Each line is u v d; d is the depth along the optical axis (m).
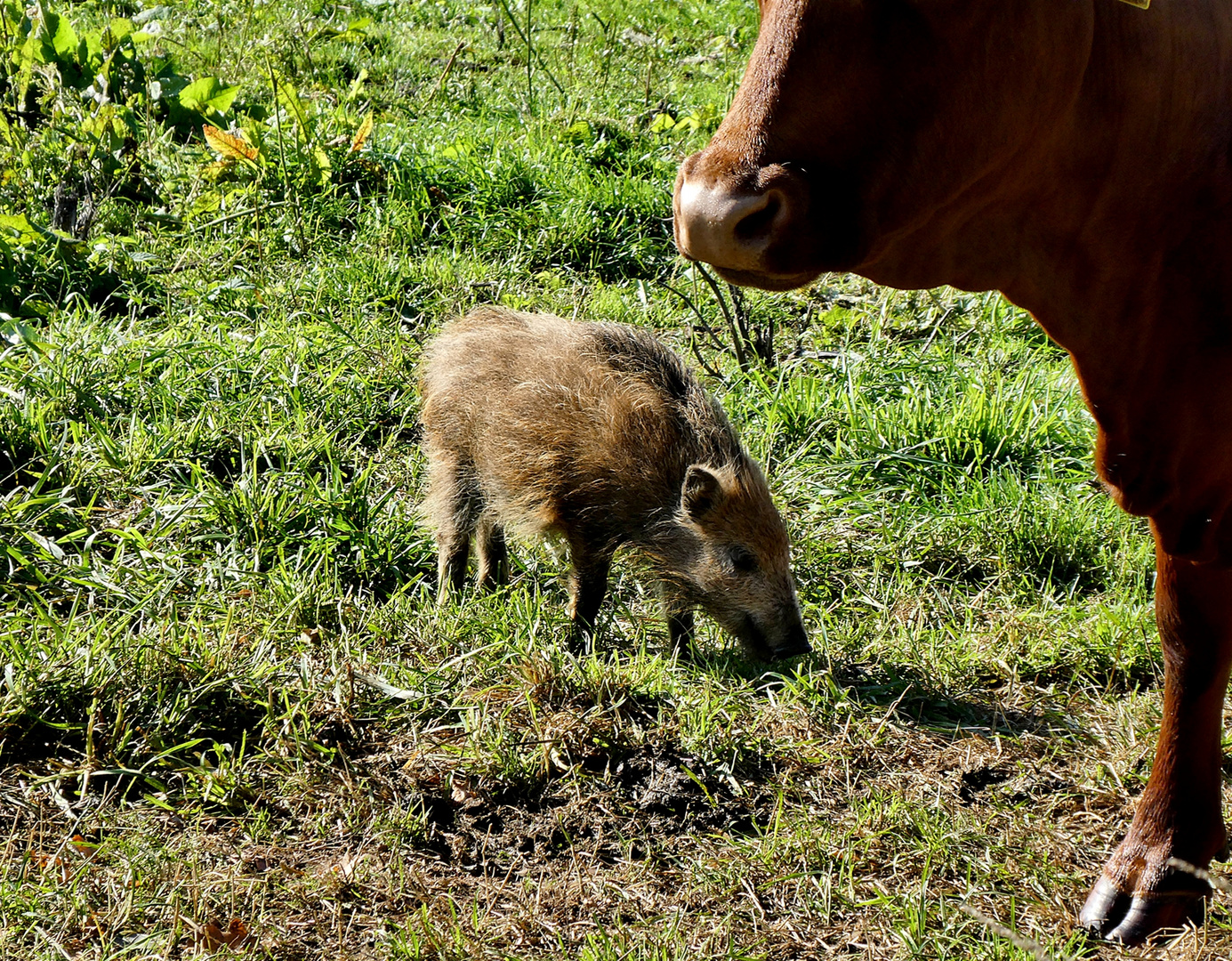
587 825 3.82
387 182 8.07
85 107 8.62
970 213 2.41
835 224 2.15
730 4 14.48
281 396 5.88
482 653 4.48
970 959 3.23
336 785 3.86
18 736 3.85
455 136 8.83
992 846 3.72
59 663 4.01
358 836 3.70
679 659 4.78
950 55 2.10
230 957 3.18
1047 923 3.41
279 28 11.24
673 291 7.16
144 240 7.42
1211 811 3.26
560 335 5.18
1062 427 6.09
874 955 3.34
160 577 4.65
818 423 6.06
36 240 6.91
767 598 4.63
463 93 10.47
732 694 4.39
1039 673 4.71
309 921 3.36
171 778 3.86
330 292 6.94
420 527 5.30
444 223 7.94
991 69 2.14
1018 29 2.14
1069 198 2.47
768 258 2.13
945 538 5.38
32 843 3.48
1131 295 2.61
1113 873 3.36
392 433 5.91
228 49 10.52
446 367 5.34
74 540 4.88
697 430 4.87
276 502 5.09
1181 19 2.43
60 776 3.73
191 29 11.16
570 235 7.78
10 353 5.89
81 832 3.60
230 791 3.77
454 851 3.71
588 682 4.29
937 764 4.16
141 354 5.99
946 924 3.38
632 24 13.39
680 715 4.18
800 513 5.54
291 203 7.63
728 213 2.12
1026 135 2.28
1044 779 4.11
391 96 10.22
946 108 2.14
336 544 4.95
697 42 13.41
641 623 5.07
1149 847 3.29
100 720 3.94
